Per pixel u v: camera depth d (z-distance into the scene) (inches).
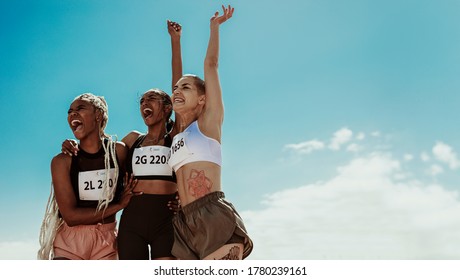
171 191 262.8
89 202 266.5
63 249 260.1
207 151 233.9
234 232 226.2
